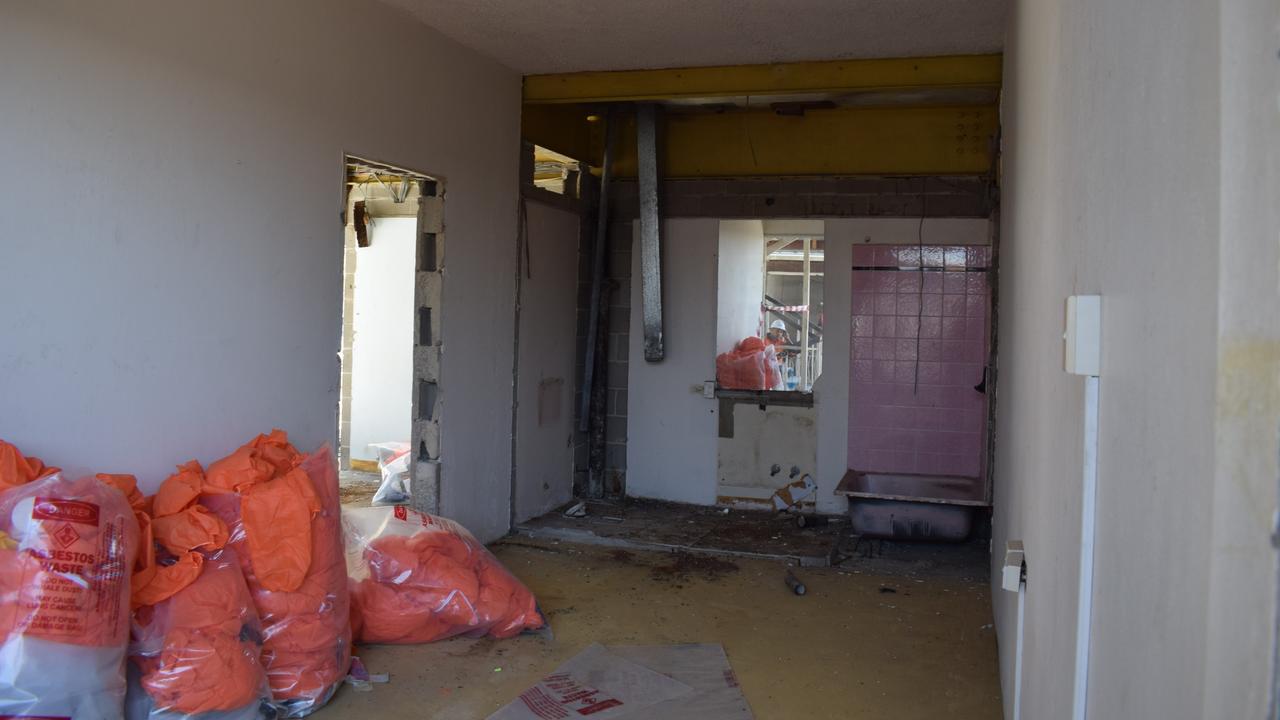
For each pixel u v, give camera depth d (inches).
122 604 95.4
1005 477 140.5
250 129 135.5
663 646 147.9
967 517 208.8
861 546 212.7
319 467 125.1
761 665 141.5
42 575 88.6
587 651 144.2
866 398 236.2
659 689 130.3
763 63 202.2
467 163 193.5
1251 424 24.6
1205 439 28.0
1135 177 39.9
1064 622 57.9
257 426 139.0
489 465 207.6
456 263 190.9
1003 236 169.6
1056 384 67.7
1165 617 32.5
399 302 283.9
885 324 234.1
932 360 231.6
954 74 192.2
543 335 230.2
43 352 106.1
